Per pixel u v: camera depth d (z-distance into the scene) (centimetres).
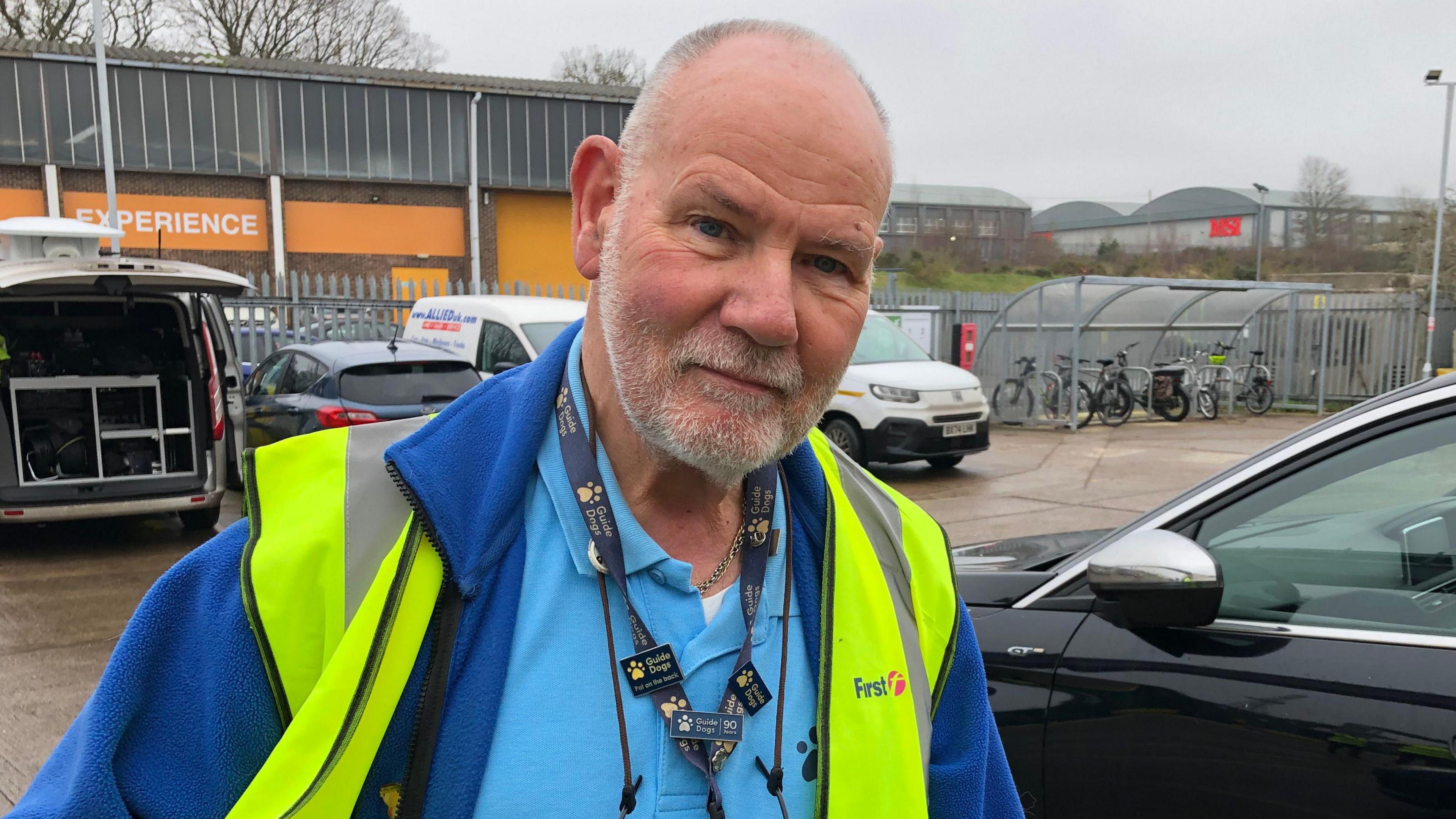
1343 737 180
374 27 3556
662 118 92
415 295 1545
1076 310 1426
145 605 90
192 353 710
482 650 90
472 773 87
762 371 90
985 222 4503
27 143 2395
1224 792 193
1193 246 4725
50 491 662
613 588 96
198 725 87
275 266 2650
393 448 92
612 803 90
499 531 94
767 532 106
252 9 3291
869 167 91
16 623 530
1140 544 205
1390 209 3600
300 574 88
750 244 90
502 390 104
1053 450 1248
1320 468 207
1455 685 173
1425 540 191
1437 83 1970
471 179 2820
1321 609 195
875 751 104
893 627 112
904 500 129
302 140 2652
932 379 992
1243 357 1800
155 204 2536
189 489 702
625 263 93
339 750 82
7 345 684
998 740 130
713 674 98
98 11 1602
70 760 87
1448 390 196
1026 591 240
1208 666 200
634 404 93
